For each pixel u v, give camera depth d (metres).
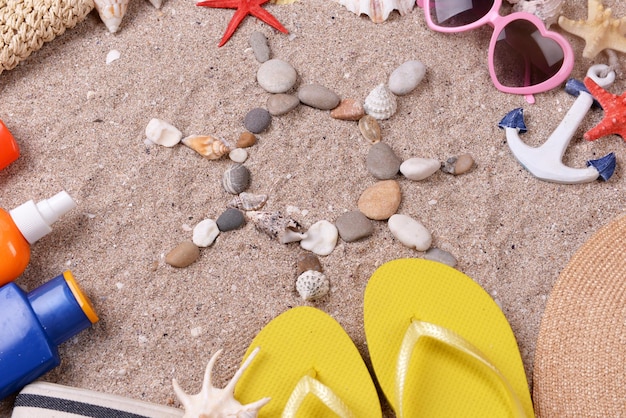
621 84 0.61
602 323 0.55
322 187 0.58
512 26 0.58
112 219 0.57
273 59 0.60
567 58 0.58
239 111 0.60
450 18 0.60
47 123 0.59
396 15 0.62
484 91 0.60
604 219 0.58
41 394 0.52
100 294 0.56
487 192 0.58
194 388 0.54
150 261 0.56
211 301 0.56
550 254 0.57
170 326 0.55
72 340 0.55
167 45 0.61
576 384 0.54
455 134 0.59
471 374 0.54
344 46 0.61
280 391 0.53
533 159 0.58
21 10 0.58
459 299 0.55
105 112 0.59
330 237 0.57
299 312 0.54
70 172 0.58
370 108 0.59
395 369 0.53
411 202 0.58
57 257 0.56
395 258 0.57
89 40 0.61
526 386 0.53
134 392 0.54
